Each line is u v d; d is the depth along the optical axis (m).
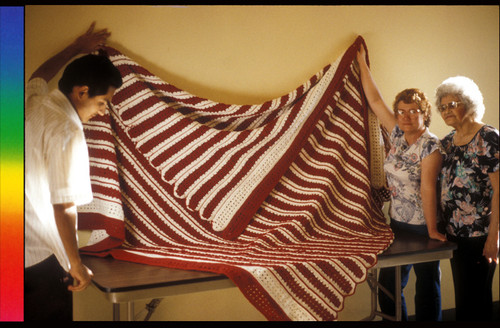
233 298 2.70
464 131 2.31
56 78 2.34
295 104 2.61
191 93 2.57
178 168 2.40
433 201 2.34
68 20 2.34
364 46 2.74
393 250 2.20
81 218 2.34
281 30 2.69
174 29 2.51
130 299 1.78
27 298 1.81
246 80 2.65
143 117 2.40
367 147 2.65
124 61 2.39
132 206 2.37
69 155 1.73
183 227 2.39
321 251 2.17
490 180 2.23
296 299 1.96
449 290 3.08
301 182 2.52
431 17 2.95
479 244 2.30
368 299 2.92
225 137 2.49
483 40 3.07
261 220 2.44
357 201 2.55
